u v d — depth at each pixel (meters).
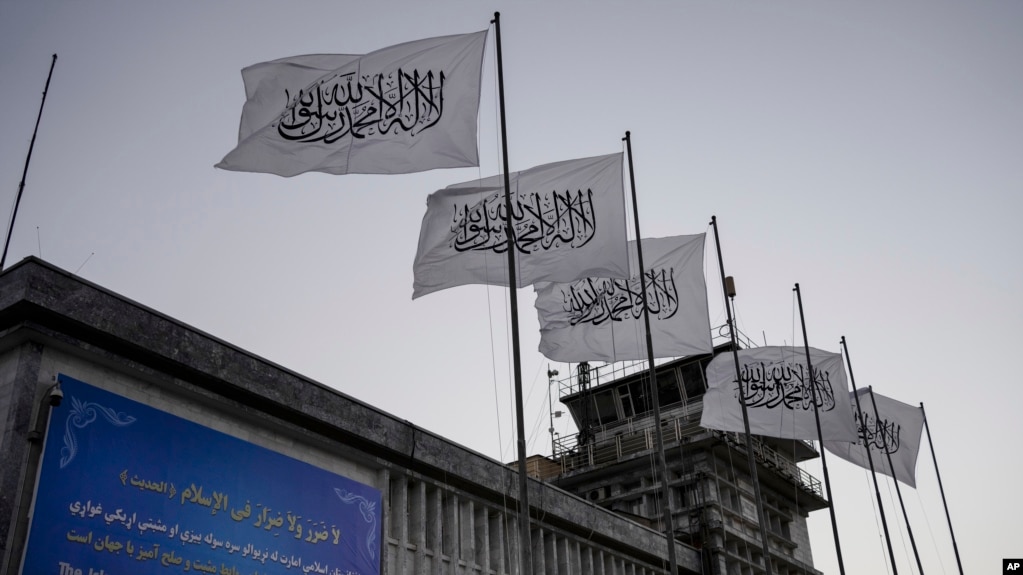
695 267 36.66
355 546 31.06
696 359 63.06
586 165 30.62
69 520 23.22
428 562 33.78
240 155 27.06
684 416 62.47
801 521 65.62
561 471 64.06
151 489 25.38
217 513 26.95
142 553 24.64
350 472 32.19
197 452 26.98
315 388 30.98
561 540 41.09
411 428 34.34
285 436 30.17
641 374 65.06
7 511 22.17
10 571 21.81
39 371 24.06
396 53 28.20
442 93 27.80
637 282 36.34
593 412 66.94
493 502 37.09
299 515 29.45
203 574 26.05
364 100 27.73
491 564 36.47
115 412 25.22
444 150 27.23
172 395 27.11
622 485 60.34
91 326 24.89
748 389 42.44
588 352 35.62
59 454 23.52
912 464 50.69
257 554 27.73
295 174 27.08
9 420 23.00
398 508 33.47
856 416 50.84
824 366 44.44
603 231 29.72
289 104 27.58
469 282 29.02
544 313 36.31
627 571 45.41
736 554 56.06
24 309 23.77
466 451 36.44
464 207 29.78
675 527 57.00
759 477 62.22
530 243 29.59
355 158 27.22
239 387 28.28
